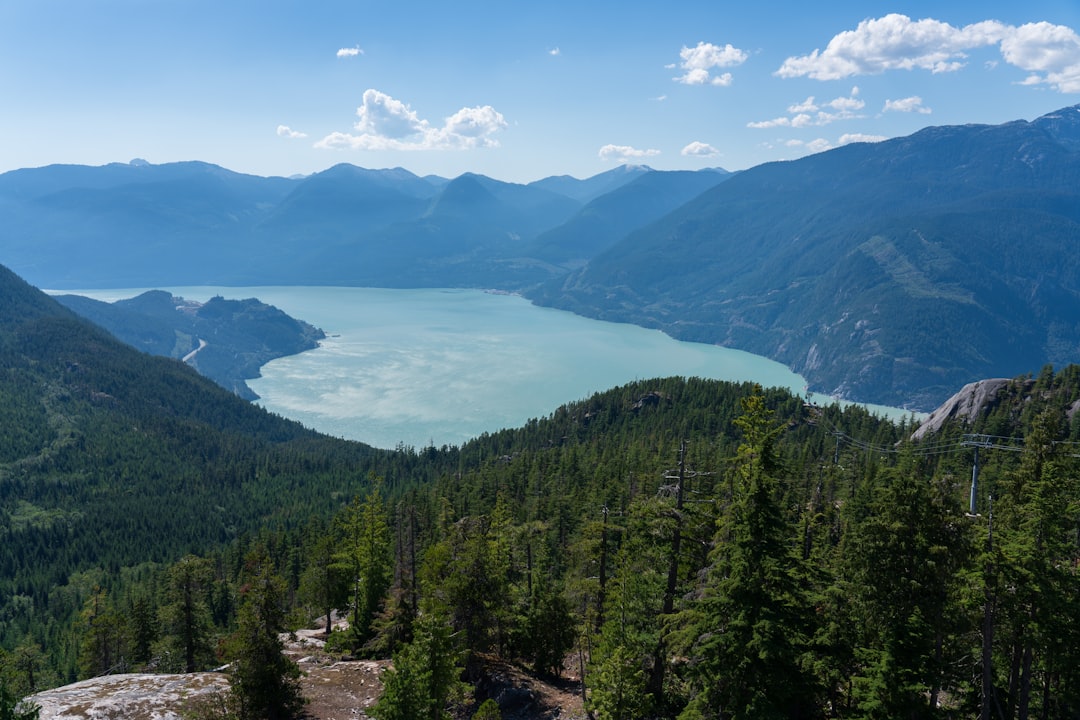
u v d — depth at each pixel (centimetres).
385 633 5950
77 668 11612
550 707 4875
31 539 19938
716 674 3092
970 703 3462
